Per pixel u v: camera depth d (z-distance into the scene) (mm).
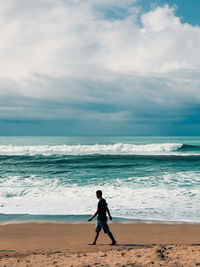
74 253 5355
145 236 6762
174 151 36344
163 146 38188
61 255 5223
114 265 4578
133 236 6770
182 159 26484
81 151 36188
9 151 36500
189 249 5418
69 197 11305
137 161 24953
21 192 12203
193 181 14742
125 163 23484
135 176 16656
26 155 30844
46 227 7625
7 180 15500
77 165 22312
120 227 7562
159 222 7973
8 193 11984
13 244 6180
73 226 7723
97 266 4539
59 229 7445
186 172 18219
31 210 9445
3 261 4871
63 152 34875
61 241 6418
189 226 7578
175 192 11992
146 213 8914
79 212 9195
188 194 11594
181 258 4859
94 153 33500
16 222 8109
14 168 20781
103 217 6105
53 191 12438
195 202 10266
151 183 14234
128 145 38344
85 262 4750
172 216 8555
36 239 6582
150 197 11102
